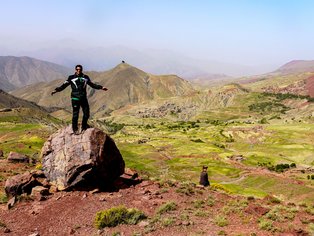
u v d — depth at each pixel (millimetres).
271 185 98500
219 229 16266
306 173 135000
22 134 137375
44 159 23797
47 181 23328
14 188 22453
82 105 22172
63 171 22516
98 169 22250
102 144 22688
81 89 21359
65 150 22938
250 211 18609
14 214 19656
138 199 21141
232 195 23734
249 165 152875
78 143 22656
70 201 20656
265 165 154000
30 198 21469
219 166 133375
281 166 147375
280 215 17750
